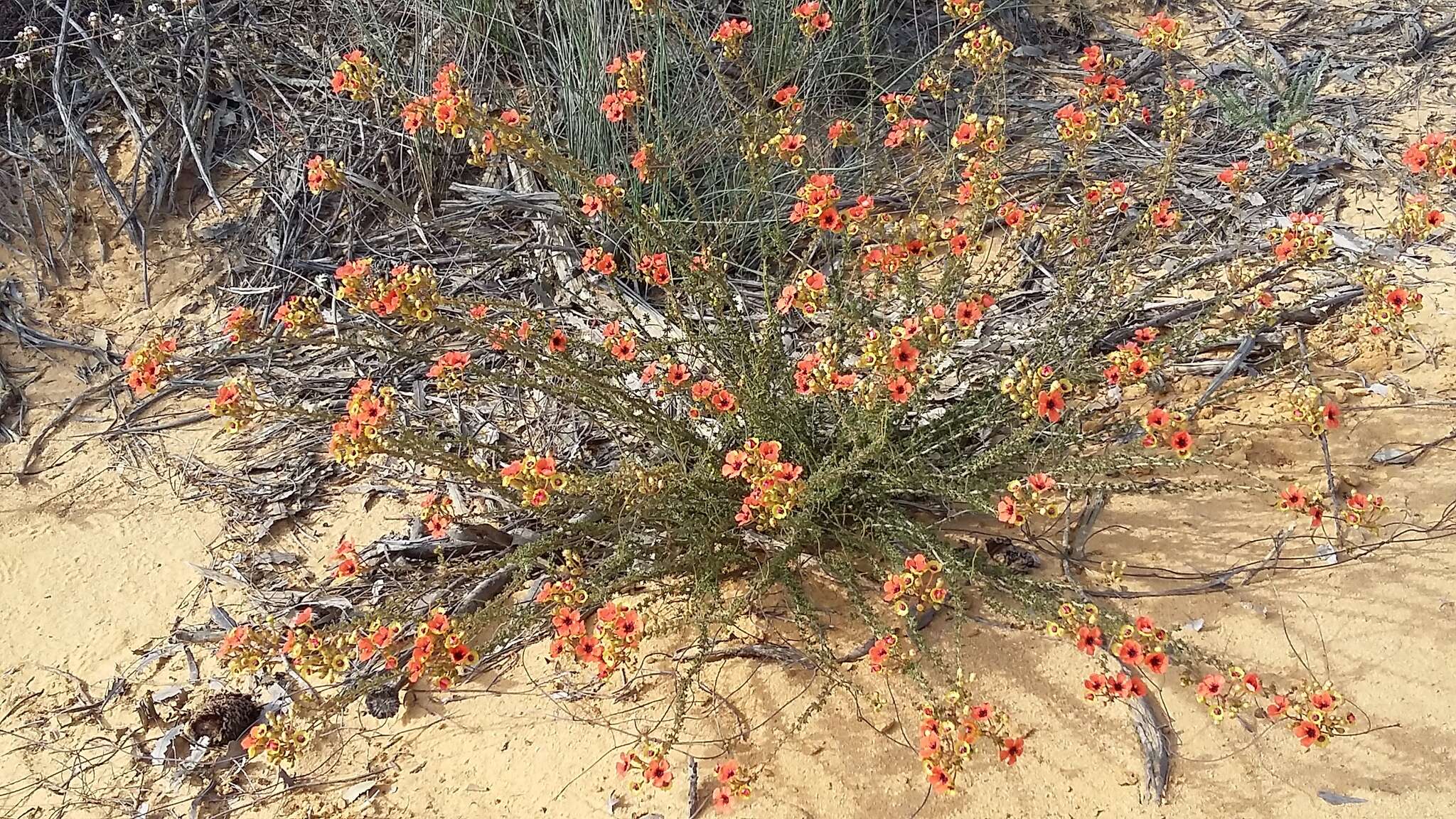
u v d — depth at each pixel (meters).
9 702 2.67
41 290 3.96
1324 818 2.22
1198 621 2.56
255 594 2.89
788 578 2.55
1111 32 5.26
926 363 2.41
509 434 3.31
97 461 3.40
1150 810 2.26
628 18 4.15
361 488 3.21
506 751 2.47
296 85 4.52
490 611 2.26
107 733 2.59
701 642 2.27
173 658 2.75
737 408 2.39
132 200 4.14
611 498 2.47
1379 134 4.32
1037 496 2.01
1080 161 3.18
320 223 4.15
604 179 2.72
